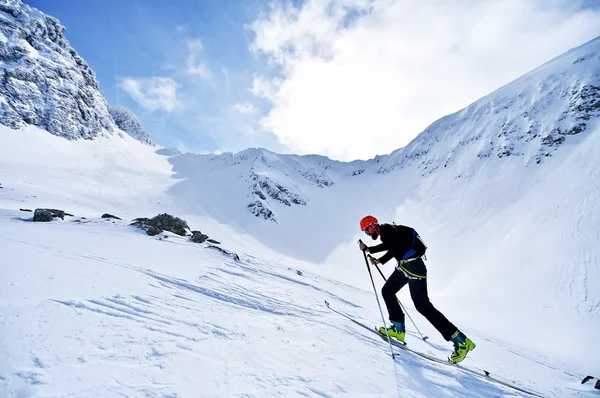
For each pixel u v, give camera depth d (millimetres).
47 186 54406
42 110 89250
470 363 5039
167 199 75125
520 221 49188
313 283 13258
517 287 29609
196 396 2066
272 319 4664
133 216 57000
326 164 175500
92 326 2789
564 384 6020
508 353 9867
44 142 81375
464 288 34781
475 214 63875
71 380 1950
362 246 4355
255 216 87250
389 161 147250
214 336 3225
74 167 75688
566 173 57531
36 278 3834
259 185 105938
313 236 85312
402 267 4012
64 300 3268
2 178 51156
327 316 5895
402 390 2900
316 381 2680
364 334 4699
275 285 9227
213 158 129500
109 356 2336
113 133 116250
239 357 2826
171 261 8305
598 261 27781
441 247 56125
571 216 38438
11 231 8023
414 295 3994
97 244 8555
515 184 66938
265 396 2250
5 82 84438
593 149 58219
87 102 108875
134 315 3342
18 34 98500
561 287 26406
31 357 2092
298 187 125500
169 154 132625
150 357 2459
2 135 73375
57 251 6105
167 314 3602
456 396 3027
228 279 7805
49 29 112625
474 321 23734
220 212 81375
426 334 7402
